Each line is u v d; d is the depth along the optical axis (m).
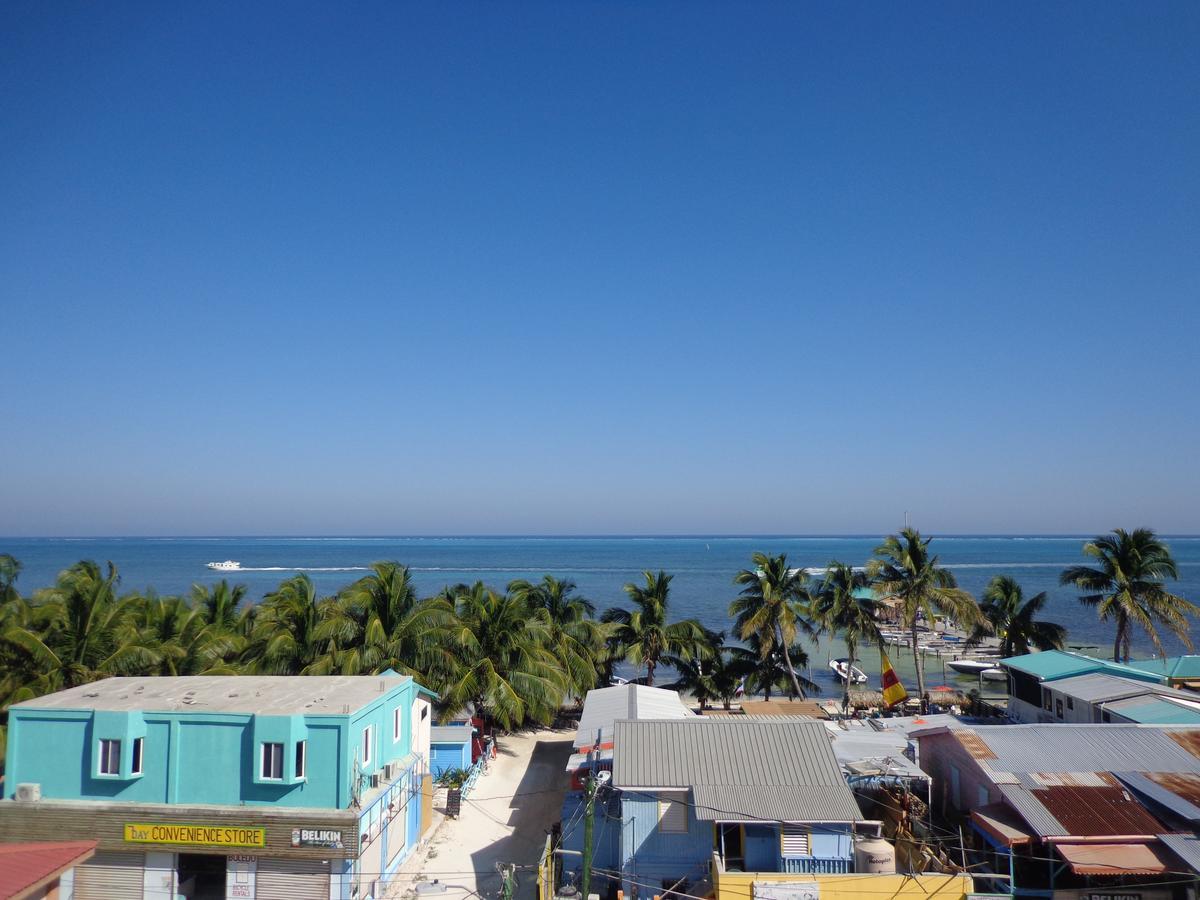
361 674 41.12
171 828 25.61
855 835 24.92
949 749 31.02
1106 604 54.28
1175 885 23.86
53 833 25.91
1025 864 24.89
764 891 23.28
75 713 26.80
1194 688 43.34
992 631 59.03
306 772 26.17
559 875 28.08
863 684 74.81
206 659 42.09
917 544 55.00
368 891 26.73
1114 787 26.34
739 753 27.64
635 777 26.34
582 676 51.81
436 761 39.66
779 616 53.84
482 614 47.16
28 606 41.59
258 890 25.77
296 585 46.84
